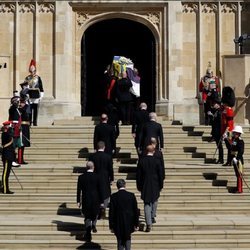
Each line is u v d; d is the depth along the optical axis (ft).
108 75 259.60
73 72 297.12
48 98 292.61
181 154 217.77
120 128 234.58
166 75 294.46
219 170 194.59
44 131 237.66
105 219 159.94
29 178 190.60
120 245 132.36
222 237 148.36
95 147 189.06
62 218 163.02
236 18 296.71
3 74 286.66
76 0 293.84
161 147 182.70
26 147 222.07
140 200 175.73
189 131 238.68
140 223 154.20
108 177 160.04
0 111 283.59
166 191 182.29
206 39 297.94
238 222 154.81
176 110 291.58
